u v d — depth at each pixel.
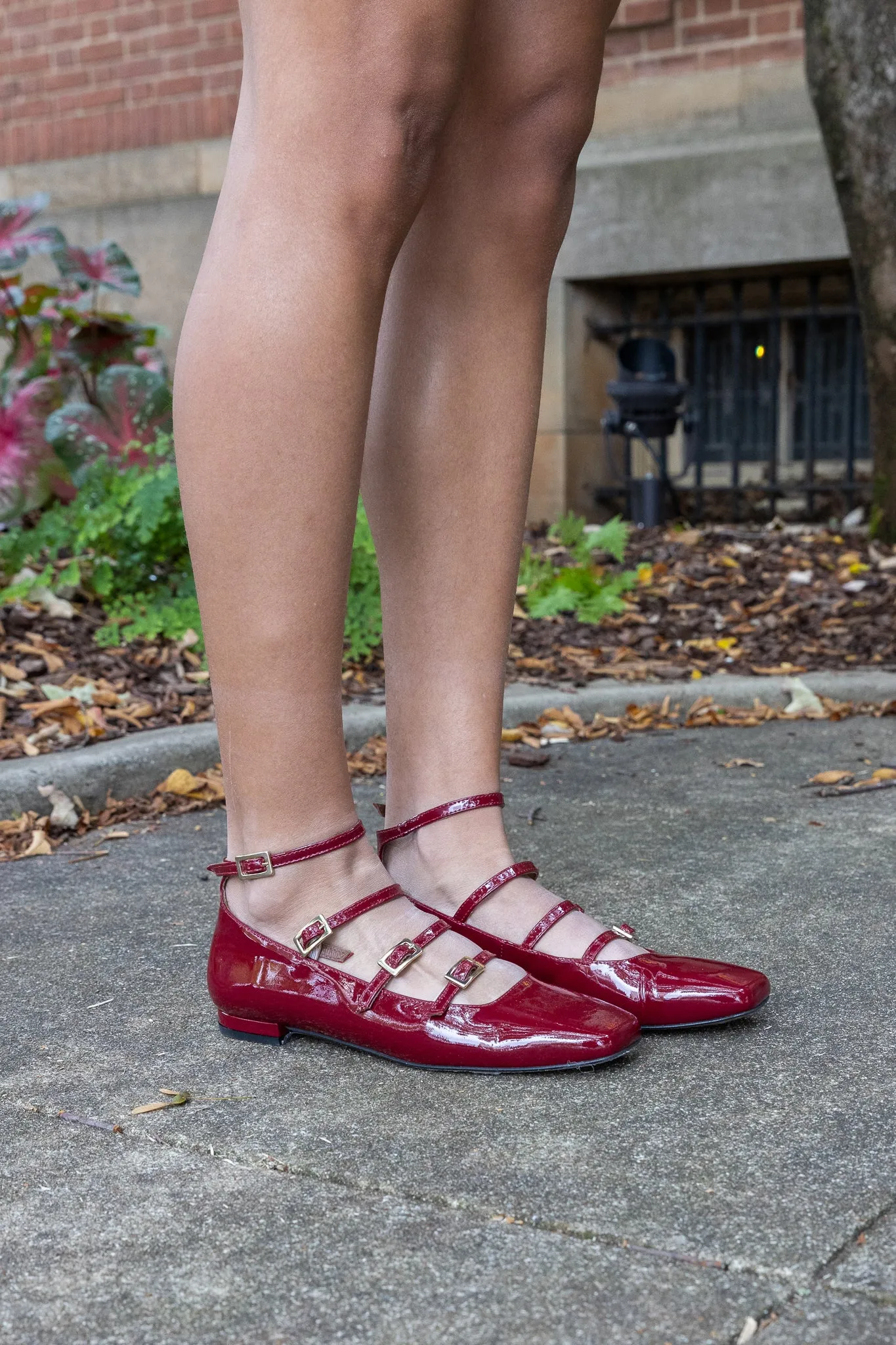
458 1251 0.86
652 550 4.46
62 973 1.45
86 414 3.76
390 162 1.11
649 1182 0.94
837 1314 0.78
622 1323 0.77
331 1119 1.06
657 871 1.76
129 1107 1.10
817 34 4.30
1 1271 0.85
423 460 1.32
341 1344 0.77
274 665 1.17
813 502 5.75
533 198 1.30
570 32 1.27
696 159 5.49
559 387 5.81
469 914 1.31
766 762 2.49
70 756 2.27
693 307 6.14
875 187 4.26
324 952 1.22
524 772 2.45
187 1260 0.86
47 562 3.53
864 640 3.47
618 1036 1.14
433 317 1.31
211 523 1.13
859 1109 1.05
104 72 6.42
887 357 4.36
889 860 1.78
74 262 4.24
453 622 1.33
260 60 1.13
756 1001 1.21
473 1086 1.13
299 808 1.21
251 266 1.11
